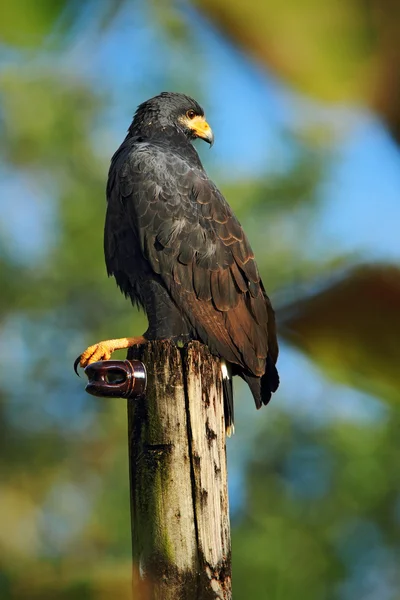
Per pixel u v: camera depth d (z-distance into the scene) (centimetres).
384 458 1533
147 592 485
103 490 1738
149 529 595
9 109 1686
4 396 1797
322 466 1573
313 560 1494
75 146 1719
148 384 622
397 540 1509
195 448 609
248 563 1477
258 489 1590
